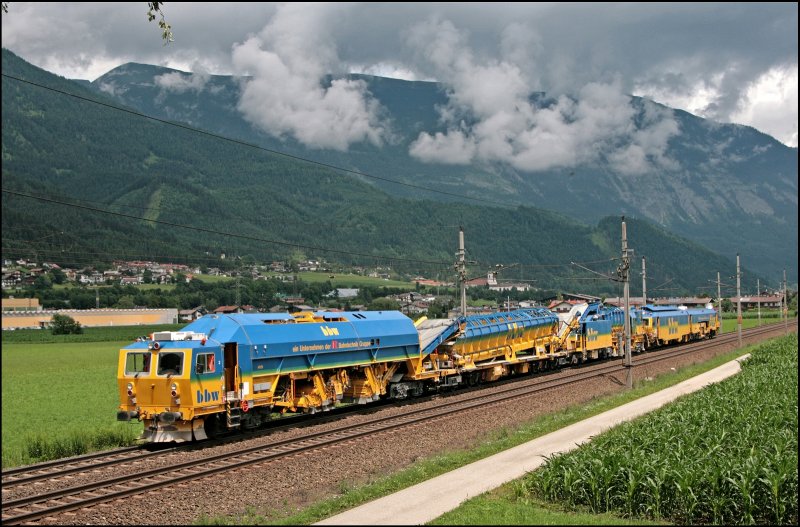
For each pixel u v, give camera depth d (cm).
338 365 3234
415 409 3356
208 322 2812
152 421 2553
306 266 18762
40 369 6506
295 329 3034
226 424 2700
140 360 2592
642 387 4147
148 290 14812
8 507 1764
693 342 8262
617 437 2264
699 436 2323
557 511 1814
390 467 2284
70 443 2681
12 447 2872
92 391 4953
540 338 5100
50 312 12412
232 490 1972
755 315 15575
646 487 1838
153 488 1958
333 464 2284
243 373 2745
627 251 4300
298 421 3073
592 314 5841
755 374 4019
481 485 2009
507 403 3541
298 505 1878
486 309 8906
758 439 2331
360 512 1766
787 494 1769
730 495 1792
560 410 3388
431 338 3919
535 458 2316
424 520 1681
